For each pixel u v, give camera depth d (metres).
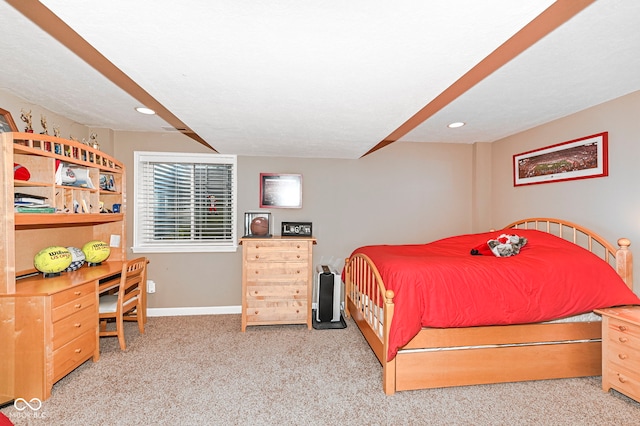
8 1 1.28
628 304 2.12
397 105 2.13
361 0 1.09
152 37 1.32
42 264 2.34
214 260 3.63
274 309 3.14
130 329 3.13
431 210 3.96
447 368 2.06
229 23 1.22
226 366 2.39
